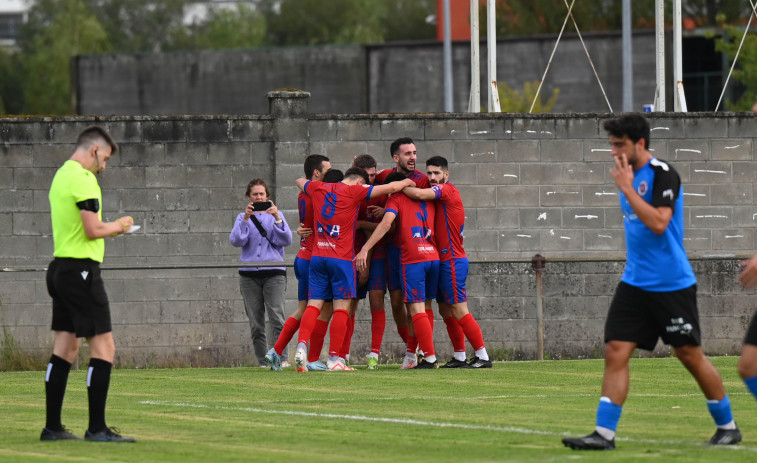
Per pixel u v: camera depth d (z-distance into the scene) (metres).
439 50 154.12
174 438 24.72
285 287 45.78
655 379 38.22
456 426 26.38
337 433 25.33
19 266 48.91
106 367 24.50
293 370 43.31
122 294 50.16
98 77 169.50
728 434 23.23
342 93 161.00
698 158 51.59
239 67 166.50
